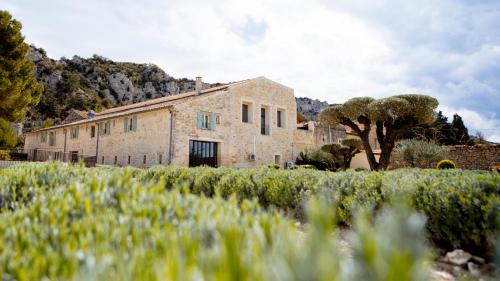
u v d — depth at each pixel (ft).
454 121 151.43
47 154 99.66
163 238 6.02
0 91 72.18
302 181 22.57
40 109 187.21
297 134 102.58
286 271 2.54
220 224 6.11
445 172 23.40
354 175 21.63
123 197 9.11
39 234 6.85
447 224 14.93
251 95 89.97
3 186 12.51
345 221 18.24
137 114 78.28
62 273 5.11
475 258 13.55
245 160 85.61
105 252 5.45
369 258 2.37
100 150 88.48
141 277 4.23
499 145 68.74
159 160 71.26
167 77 286.25
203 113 76.69
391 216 2.51
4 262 5.54
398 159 77.97
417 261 2.23
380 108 46.14
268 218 6.57
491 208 13.26
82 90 215.72
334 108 53.31
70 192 9.94
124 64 289.12
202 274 3.51
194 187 29.78
